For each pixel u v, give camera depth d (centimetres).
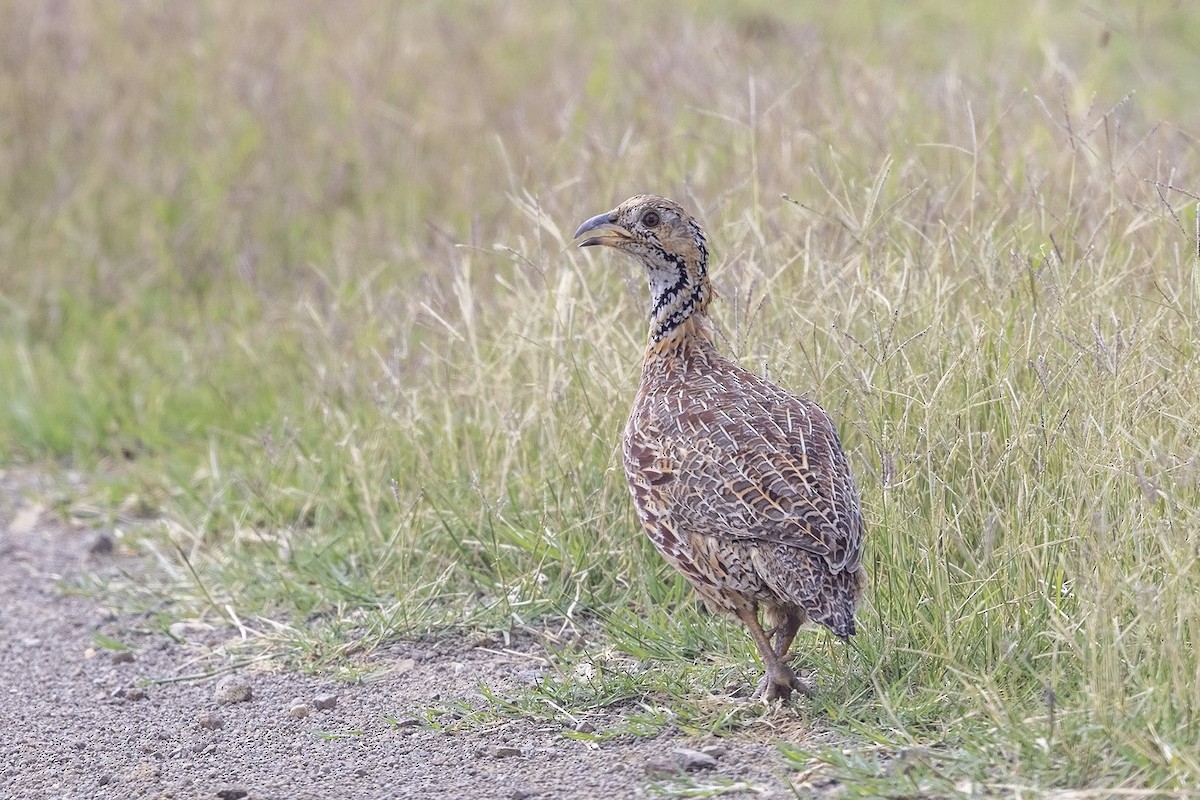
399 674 1148
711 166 1563
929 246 1242
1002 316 1150
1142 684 889
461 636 1201
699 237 1103
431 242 1756
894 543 1038
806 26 2222
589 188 1564
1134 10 2459
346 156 2009
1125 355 1048
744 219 1341
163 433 1672
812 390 1145
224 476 1516
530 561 1248
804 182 1448
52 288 1927
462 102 2066
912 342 1154
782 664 995
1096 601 910
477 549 1282
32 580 1402
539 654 1157
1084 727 874
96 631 1280
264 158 2023
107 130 2064
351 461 1418
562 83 2003
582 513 1244
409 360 1479
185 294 1897
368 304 1563
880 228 1298
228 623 1284
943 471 1048
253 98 2061
